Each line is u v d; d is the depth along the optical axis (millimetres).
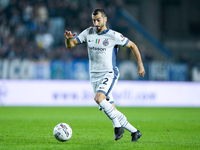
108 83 20484
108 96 20359
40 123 33781
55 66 65500
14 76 64625
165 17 112438
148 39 87562
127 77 67812
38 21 81750
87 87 66875
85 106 65688
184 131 28500
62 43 79438
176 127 31719
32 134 25047
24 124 32562
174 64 69188
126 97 67625
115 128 20438
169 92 69312
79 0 89438
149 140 22734
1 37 76188
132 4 105312
